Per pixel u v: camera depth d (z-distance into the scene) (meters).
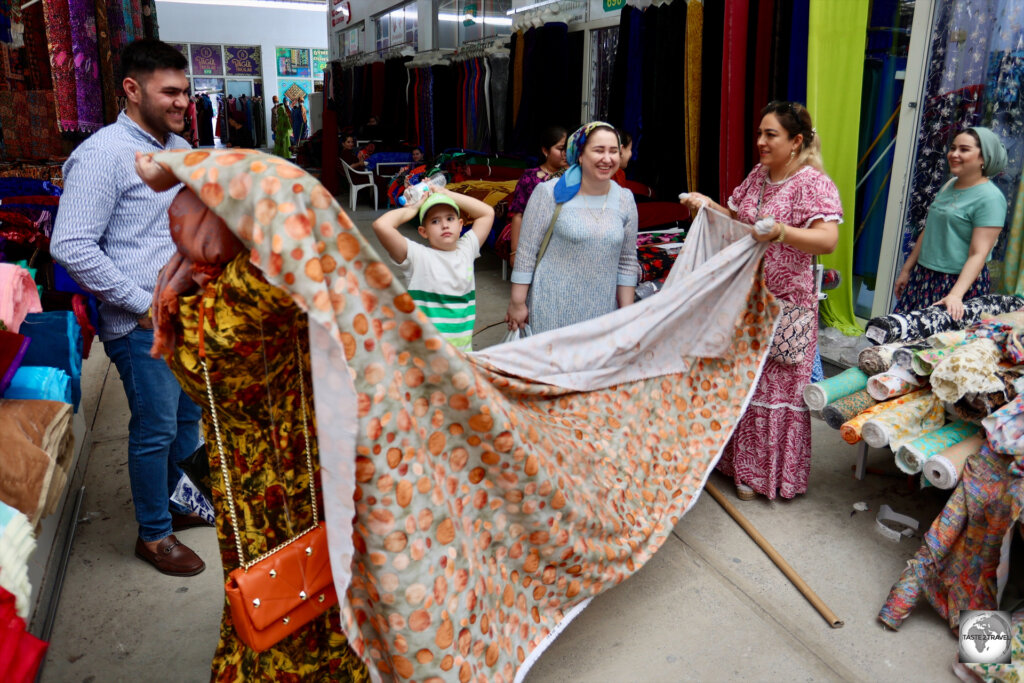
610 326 2.61
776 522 3.05
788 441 3.05
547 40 7.23
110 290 2.31
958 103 4.16
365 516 1.48
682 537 2.96
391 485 1.48
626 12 5.92
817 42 4.50
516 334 3.23
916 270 3.75
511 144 7.91
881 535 2.95
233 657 1.76
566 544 2.04
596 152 2.85
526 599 2.02
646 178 6.10
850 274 4.94
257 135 22.48
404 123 11.66
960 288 3.25
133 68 2.30
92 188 2.26
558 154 3.77
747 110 5.08
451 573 1.64
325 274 1.36
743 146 5.14
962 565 2.38
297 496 1.64
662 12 5.63
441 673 1.64
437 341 1.56
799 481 3.15
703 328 2.82
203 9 21.09
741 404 2.77
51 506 2.27
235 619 1.51
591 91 7.06
